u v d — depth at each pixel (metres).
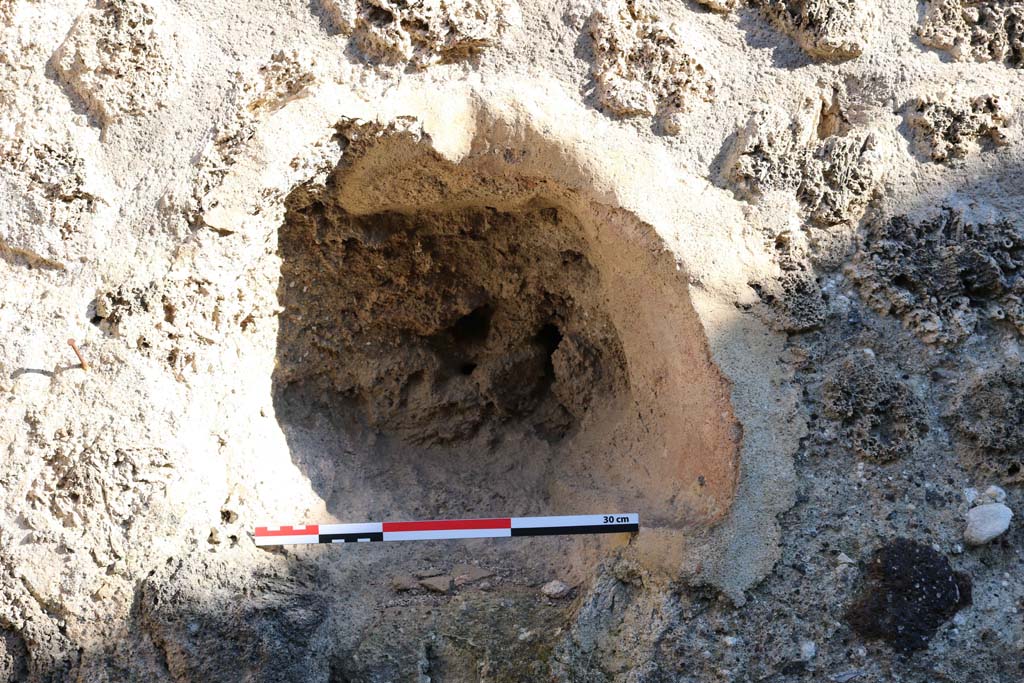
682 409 0.98
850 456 0.95
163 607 0.93
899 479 0.95
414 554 1.04
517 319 1.11
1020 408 0.95
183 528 0.95
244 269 1.00
